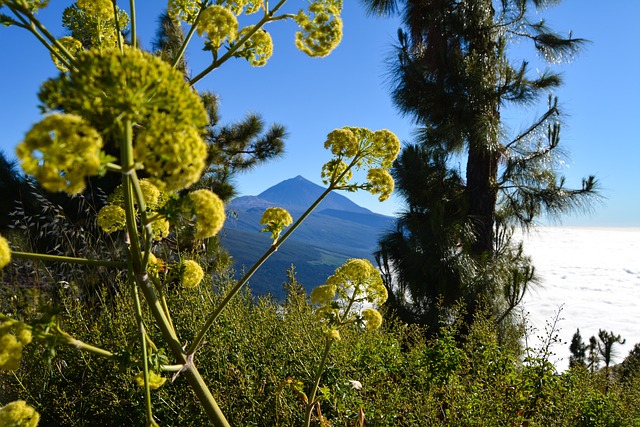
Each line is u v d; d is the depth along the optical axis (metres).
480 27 8.16
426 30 8.47
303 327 3.14
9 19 1.05
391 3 8.65
